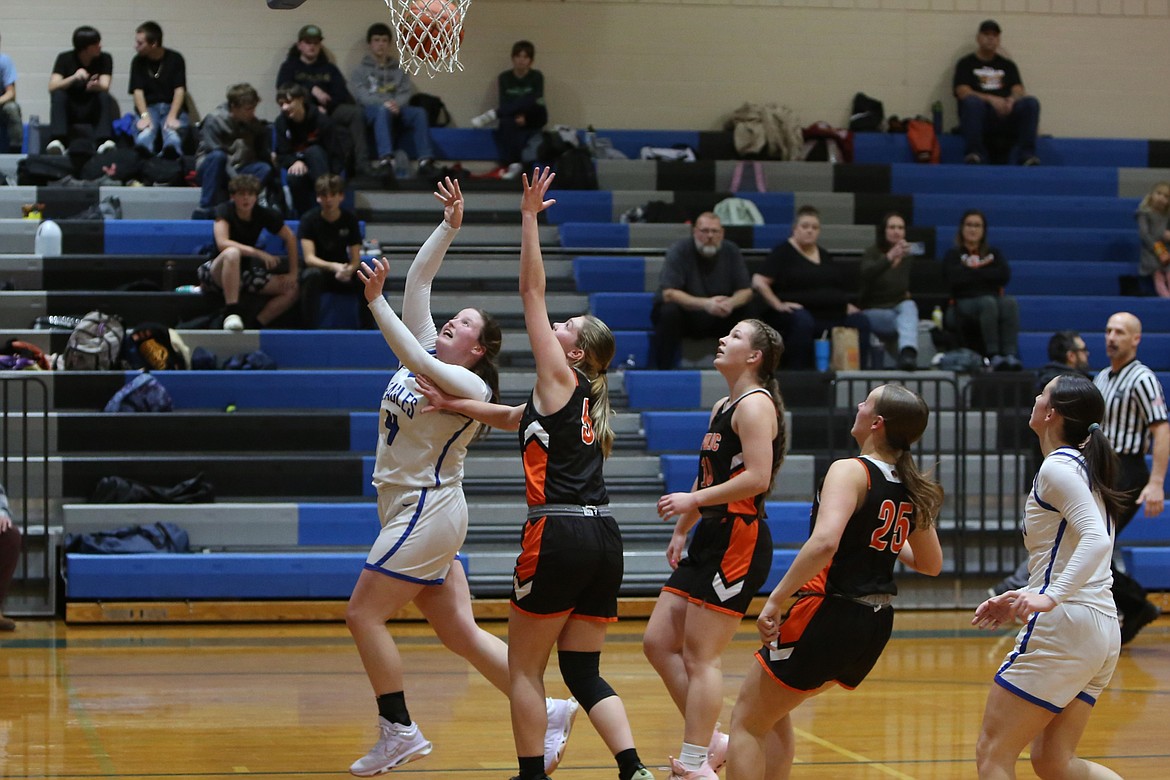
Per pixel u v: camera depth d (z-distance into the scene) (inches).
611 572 215.0
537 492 213.2
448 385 229.1
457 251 596.1
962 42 732.0
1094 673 190.9
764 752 208.2
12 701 304.8
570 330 231.8
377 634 227.9
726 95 714.8
